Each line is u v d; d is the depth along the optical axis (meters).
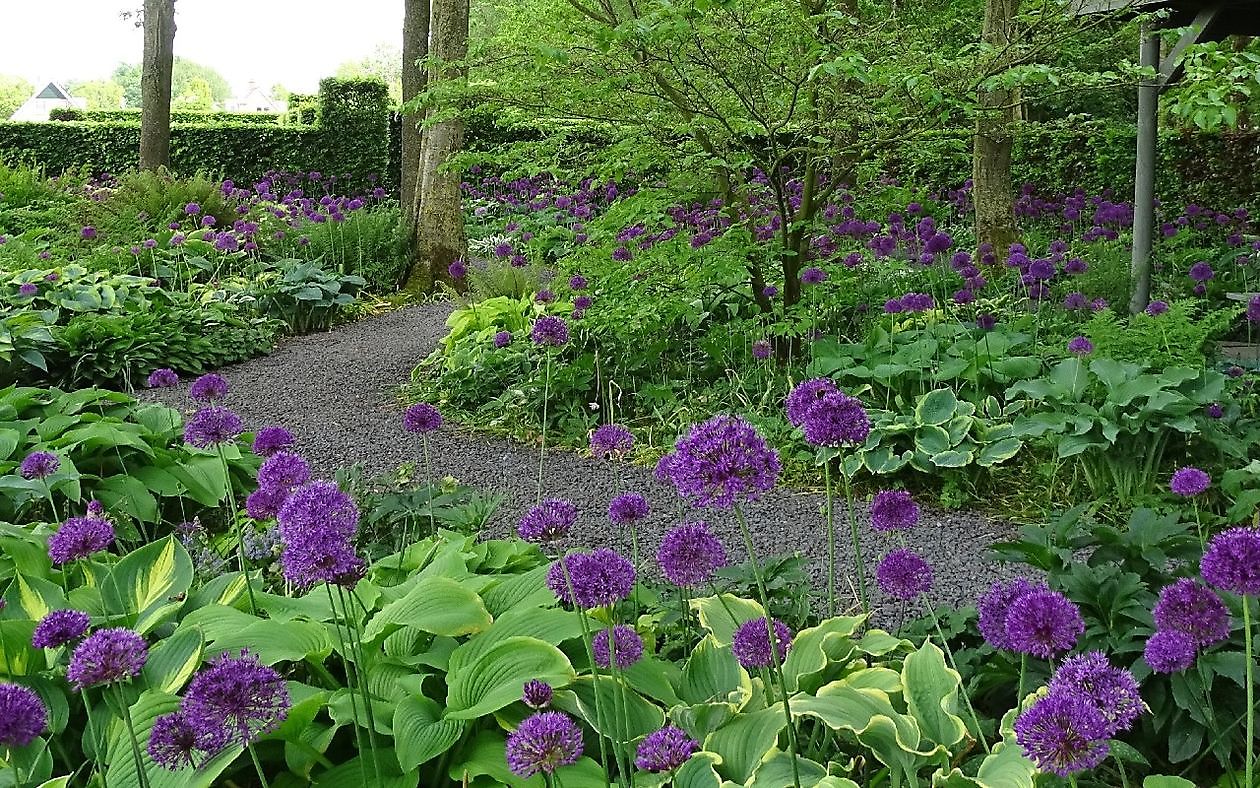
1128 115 13.32
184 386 8.20
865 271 7.50
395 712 2.38
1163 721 2.61
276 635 2.61
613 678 2.24
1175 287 8.56
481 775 2.34
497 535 4.77
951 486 5.18
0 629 2.54
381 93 20.30
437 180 12.17
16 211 13.79
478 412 7.01
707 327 7.51
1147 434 4.96
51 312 8.59
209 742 1.95
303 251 12.00
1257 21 7.28
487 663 2.47
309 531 2.09
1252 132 11.98
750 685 2.48
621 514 2.52
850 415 2.22
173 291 10.09
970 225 12.59
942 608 3.25
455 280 12.26
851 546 4.57
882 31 6.14
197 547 4.08
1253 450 5.09
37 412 5.69
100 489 4.82
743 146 6.35
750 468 1.94
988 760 2.11
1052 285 7.83
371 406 7.45
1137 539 3.13
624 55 5.87
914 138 6.32
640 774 2.24
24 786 2.26
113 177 17.22
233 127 20.28
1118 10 5.79
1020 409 5.64
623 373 6.80
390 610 2.71
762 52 5.87
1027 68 5.38
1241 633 2.68
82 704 2.60
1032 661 2.85
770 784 2.14
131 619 2.91
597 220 6.93
